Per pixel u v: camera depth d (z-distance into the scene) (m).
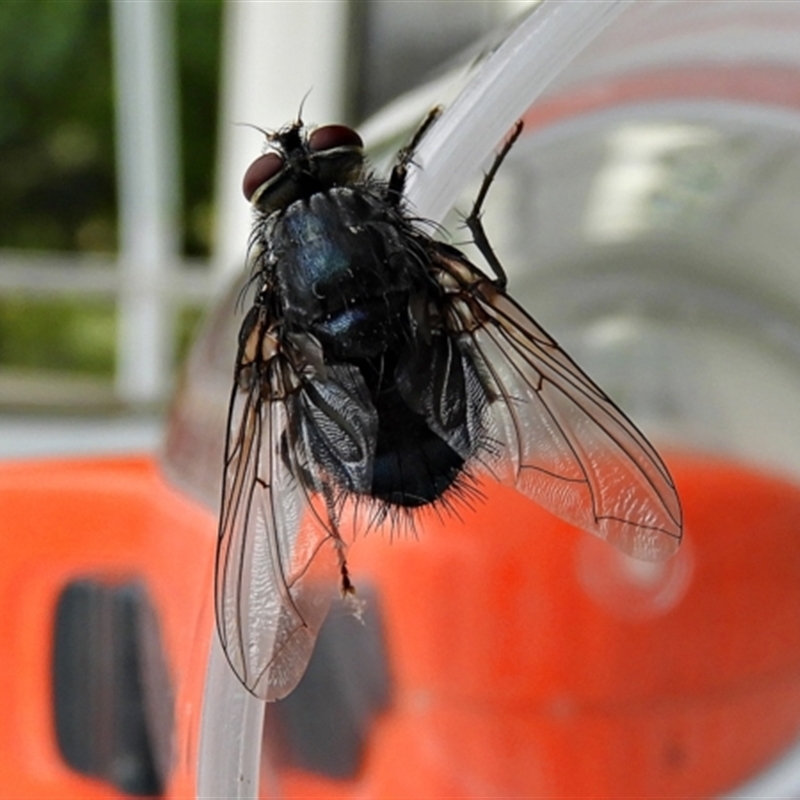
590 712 0.08
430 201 0.07
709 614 0.08
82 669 0.07
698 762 0.08
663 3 0.06
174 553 0.07
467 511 0.08
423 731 0.08
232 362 0.08
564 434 0.07
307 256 0.07
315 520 0.07
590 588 0.08
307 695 0.07
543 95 0.07
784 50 0.07
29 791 0.07
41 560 0.07
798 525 0.08
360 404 0.07
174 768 0.07
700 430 0.09
